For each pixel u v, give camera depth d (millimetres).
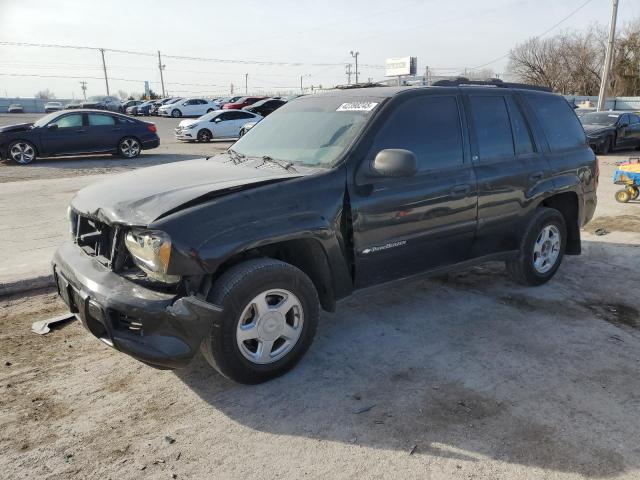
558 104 5492
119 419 3098
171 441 2904
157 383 3484
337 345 4035
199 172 3830
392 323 4438
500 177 4578
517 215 4824
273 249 3566
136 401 3281
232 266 3275
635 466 2723
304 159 3861
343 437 2949
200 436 2953
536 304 4875
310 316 3549
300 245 3578
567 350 3982
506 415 3150
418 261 4188
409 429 3016
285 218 3318
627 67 55562
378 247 3848
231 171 3807
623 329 4371
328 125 4102
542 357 3869
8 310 4609
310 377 3566
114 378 3541
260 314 3301
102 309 3055
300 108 4609
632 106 46812
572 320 4531
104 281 3150
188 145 22391
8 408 3174
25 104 70438
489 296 5062
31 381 3477
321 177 3553
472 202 4379
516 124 4891
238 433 2982
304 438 2941
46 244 6449
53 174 13047
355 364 3746
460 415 3150
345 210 3641
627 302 4957
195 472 2670
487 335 4223
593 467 2713
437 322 4461
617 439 2936
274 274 3291
